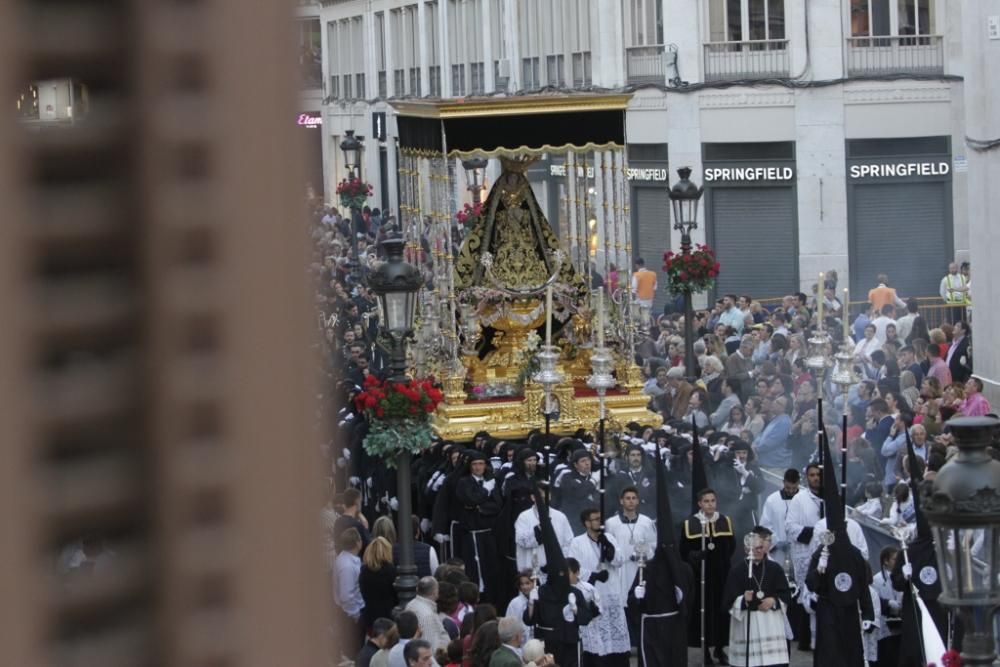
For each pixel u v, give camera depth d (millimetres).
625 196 43656
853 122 72375
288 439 2053
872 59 72000
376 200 120000
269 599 2023
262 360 2039
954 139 71938
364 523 30297
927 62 71688
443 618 24469
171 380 1983
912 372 45938
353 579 26562
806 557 30984
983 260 50344
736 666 27938
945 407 38188
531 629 26750
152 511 1973
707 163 75188
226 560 2000
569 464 34500
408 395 26109
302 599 2051
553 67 90562
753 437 40281
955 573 12906
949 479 12766
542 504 26906
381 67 119875
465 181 92812
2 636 1871
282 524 2041
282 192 2059
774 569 27859
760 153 74000
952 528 12742
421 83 112000
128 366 1968
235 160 2027
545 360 34438
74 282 1949
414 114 44438
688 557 29578
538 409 41188
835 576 27422
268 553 2027
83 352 1949
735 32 74438
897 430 37156
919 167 72125
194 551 1987
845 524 27844
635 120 79062
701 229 75375
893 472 36469
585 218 45781
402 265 26234
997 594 12852
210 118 2014
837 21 71938
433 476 36156
